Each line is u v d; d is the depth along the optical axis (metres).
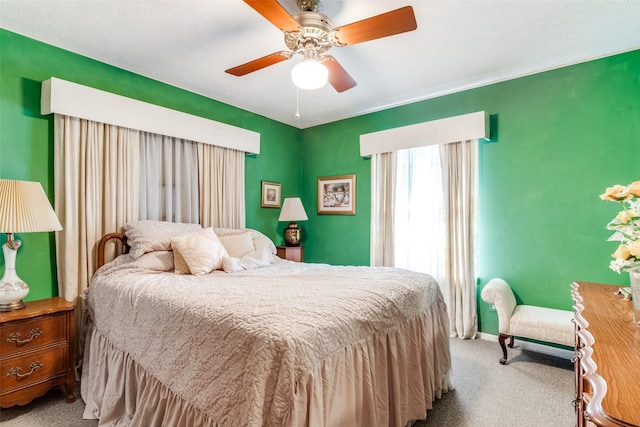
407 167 3.54
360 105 3.64
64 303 2.09
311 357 1.19
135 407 1.70
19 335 1.85
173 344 1.49
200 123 3.10
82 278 2.36
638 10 1.93
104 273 2.24
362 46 2.36
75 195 2.33
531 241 2.83
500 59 2.56
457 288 3.09
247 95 3.33
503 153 2.97
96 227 2.46
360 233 3.95
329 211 4.22
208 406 1.26
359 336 1.49
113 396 1.77
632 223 1.42
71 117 2.32
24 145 2.19
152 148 2.84
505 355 2.55
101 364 1.95
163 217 2.92
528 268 2.85
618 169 2.46
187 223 3.00
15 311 1.89
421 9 1.92
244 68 2.09
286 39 1.81
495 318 3.02
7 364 1.80
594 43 2.32
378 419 1.53
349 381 1.38
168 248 2.48
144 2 1.86
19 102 2.17
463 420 1.86
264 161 4.03
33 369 1.90
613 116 2.48
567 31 2.16
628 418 0.63
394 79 2.94
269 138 4.09
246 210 3.80
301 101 3.50
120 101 2.53
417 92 3.25
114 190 2.55
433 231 3.35
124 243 2.58
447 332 2.30
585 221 2.59
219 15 1.99
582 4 1.87
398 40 2.27
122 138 2.60
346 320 1.43
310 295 1.65
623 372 0.83
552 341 2.32
